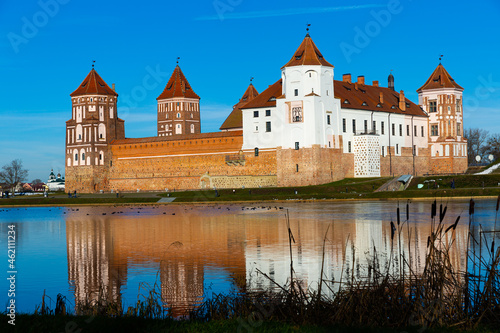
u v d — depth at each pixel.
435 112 167.62
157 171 153.00
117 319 24.44
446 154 166.12
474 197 102.00
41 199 128.12
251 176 139.38
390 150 152.38
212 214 89.50
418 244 49.28
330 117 136.88
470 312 24.58
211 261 45.53
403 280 26.28
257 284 36.16
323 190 125.69
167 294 34.41
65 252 53.41
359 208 90.62
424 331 22.34
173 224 75.62
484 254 42.25
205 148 145.38
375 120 149.62
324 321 24.19
